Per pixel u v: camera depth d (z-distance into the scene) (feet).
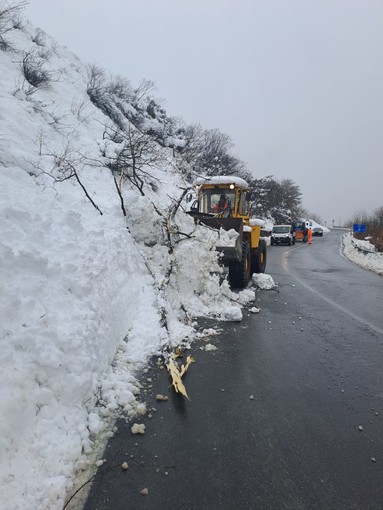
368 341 18.03
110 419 10.63
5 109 25.79
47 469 8.12
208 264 23.35
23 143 23.94
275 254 68.90
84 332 11.79
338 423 10.83
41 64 36.91
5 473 7.40
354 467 8.92
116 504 7.65
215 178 31.50
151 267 21.38
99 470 8.62
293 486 8.23
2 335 9.61
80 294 13.02
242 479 8.41
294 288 31.37
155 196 33.86
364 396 12.52
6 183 17.01
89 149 31.37
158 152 41.55
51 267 12.79
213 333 18.30
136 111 58.85
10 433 8.02
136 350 14.71
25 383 9.13
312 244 102.89
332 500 7.86
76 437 9.30
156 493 7.95
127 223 22.36
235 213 31.24
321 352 16.43
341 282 35.81
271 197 136.98
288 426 10.58
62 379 10.10
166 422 10.62
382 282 36.65
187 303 21.30
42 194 18.47
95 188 25.98
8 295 10.57
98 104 46.52
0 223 13.03
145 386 12.60
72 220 16.47
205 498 7.84
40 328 10.46
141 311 17.49
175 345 15.98
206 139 86.58
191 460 9.01
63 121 33.04
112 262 16.94
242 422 10.71
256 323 20.42
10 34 41.14
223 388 12.77
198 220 25.71
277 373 14.14
